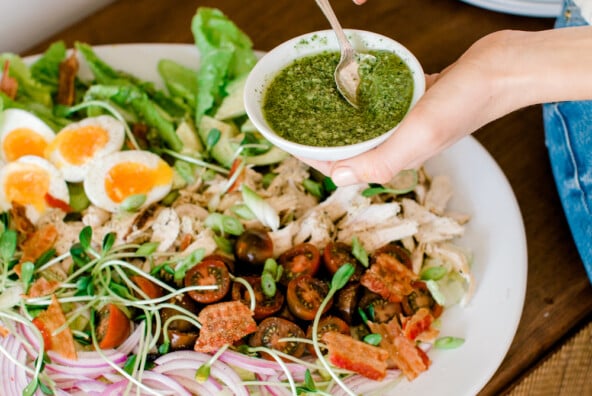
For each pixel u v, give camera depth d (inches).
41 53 27.8
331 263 21.2
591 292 21.7
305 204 23.1
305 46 20.2
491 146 24.3
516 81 18.3
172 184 23.7
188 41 27.8
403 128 18.3
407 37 27.1
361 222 22.5
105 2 30.3
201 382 19.9
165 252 22.5
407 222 22.1
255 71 19.7
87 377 20.6
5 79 25.0
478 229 22.2
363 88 19.5
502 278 21.2
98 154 23.7
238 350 20.5
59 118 25.0
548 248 22.5
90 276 21.4
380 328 20.6
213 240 22.0
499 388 20.6
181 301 20.9
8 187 23.5
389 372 20.2
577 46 18.3
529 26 26.9
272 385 20.2
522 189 23.5
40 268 22.1
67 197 23.7
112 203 23.2
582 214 21.5
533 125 24.5
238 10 28.4
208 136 23.8
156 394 19.8
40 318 21.0
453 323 20.9
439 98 18.3
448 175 23.0
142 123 25.0
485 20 27.3
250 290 20.6
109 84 25.6
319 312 20.2
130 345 20.9
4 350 20.7
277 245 22.0
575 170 21.6
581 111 21.0
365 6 28.0
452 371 20.1
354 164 18.8
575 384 20.6
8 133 24.3
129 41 27.9
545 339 21.0
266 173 24.1
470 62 18.5
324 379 20.4
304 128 19.1
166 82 25.6
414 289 21.0
